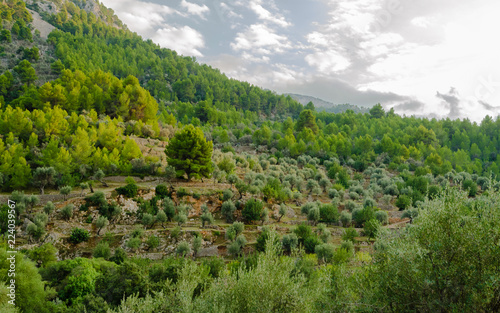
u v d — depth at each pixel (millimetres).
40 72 176750
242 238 51438
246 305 10094
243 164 101375
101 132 88312
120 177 74438
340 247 44938
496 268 6902
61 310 24469
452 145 164500
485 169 128125
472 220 7535
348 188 100000
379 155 141250
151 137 108125
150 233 52312
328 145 142000
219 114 187375
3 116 90375
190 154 73312
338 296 8516
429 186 87375
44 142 83500
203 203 65000
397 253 7910
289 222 66250
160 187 64188
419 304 7324
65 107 110375
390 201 87375
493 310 6688
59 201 57375
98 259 38062
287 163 122875
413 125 196125
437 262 7402
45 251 39219
